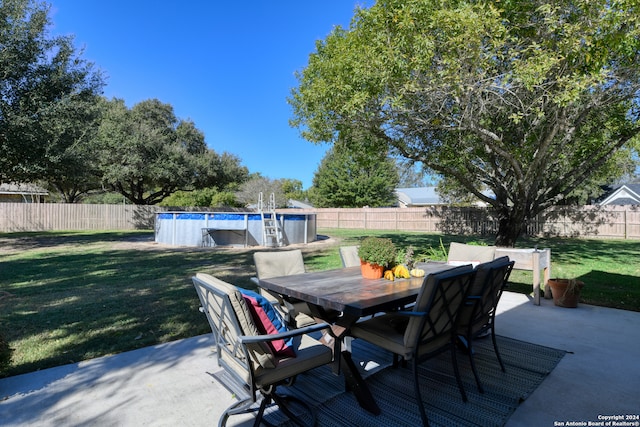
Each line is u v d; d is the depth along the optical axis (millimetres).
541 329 3623
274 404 2238
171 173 19641
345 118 7223
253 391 1721
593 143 8523
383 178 29188
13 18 10203
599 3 4801
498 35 5266
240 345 1719
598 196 22312
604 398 2270
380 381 2531
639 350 3057
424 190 37938
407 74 5805
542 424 1992
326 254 9547
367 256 2904
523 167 8500
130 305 4426
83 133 11750
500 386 2436
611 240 13180
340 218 22922
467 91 5719
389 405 2215
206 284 1857
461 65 5434
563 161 9500
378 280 2895
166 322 3781
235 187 30141
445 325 2234
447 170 9352
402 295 2373
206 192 27125
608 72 5551
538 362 2818
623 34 4844
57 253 9469
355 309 2078
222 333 2006
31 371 2674
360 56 6121
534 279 4539
